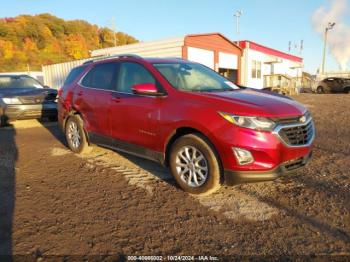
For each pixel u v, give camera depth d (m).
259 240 3.09
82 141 6.11
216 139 3.76
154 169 5.26
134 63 5.05
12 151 6.68
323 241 3.05
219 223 3.44
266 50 29.27
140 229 3.34
